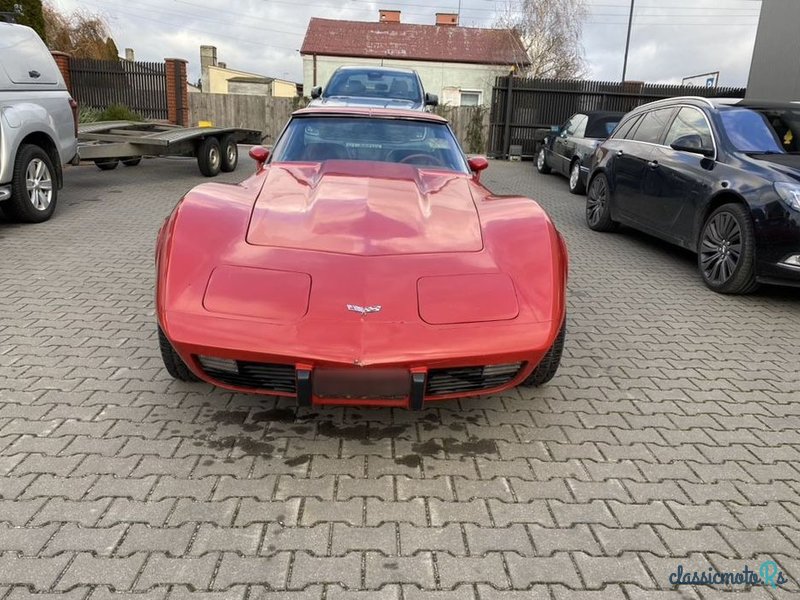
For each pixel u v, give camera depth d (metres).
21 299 4.49
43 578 1.94
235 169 12.58
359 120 4.52
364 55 31.31
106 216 7.59
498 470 2.65
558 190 12.02
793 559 2.18
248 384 2.60
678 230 6.11
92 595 1.88
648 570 2.10
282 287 2.57
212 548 2.11
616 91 17.58
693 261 6.62
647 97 17.64
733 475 2.69
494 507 2.40
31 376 3.30
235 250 2.73
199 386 3.27
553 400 3.33
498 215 3.15
